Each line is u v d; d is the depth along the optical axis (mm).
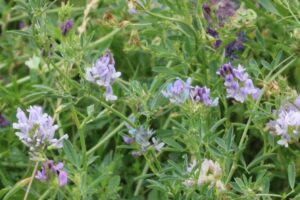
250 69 686
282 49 708
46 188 695
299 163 689
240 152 628
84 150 610
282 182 742
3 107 771
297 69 755
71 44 618
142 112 637
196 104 597
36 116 579
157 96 633
